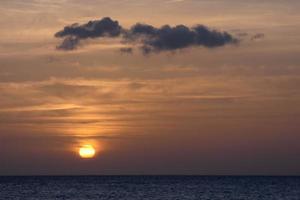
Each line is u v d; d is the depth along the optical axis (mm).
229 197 174500
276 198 171750
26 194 185000
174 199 165375
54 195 179750
